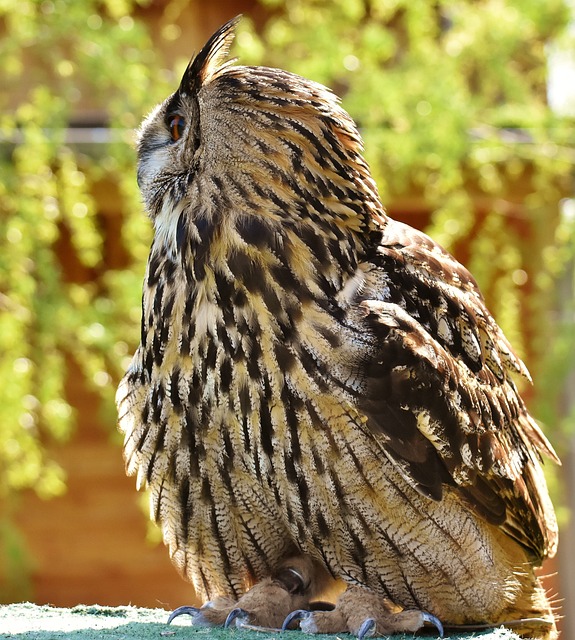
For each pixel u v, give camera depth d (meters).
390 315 5.90
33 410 13.63
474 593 6.18
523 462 6.68
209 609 6.39
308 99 6.17
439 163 13.54
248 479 6.06
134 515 16.72
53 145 12.84
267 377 5.79
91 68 13.16
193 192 6.16
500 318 13.91
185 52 16.28
